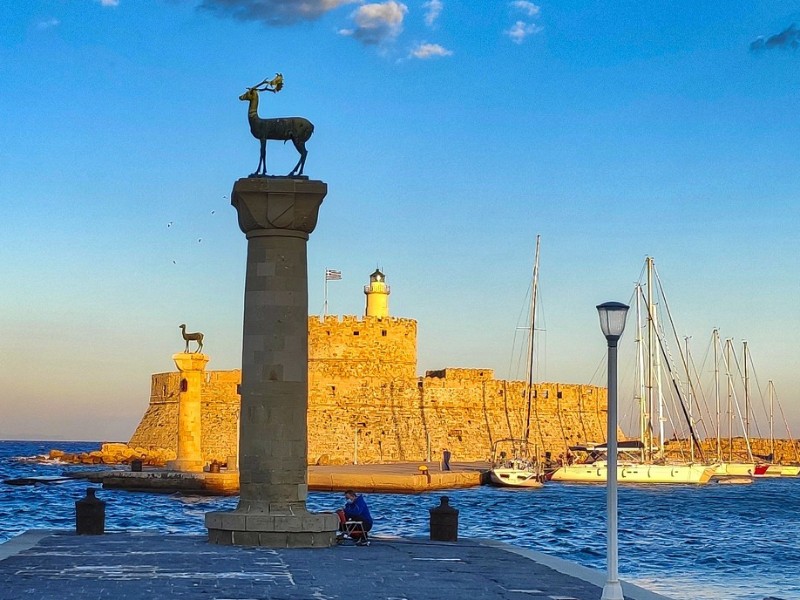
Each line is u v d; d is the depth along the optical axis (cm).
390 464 9800
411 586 1917
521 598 1822
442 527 2811
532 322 10019
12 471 11331
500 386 10694
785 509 6994
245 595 1752
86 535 2744
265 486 2542
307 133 2639
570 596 1861
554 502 7219
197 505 6172
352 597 1769
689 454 12306
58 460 14238
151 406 11450
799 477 12400
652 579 3416
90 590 1773
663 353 10225
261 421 2552
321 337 10256
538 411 10881
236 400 10312
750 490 9481
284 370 2561
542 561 2375
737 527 5572
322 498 6969
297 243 2602
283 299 2575
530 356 9988
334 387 10219
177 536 2744
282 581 1927
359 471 8344
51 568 2044
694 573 3584
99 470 10538
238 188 2580
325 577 1997
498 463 9250
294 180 2577
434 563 2270
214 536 2536
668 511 6675
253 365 2569
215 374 10400
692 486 9744
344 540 2636
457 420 10438
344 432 10106
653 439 10850
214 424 10312
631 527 5406
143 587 1816
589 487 9319
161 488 7369
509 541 4519
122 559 2194
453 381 10488
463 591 1880
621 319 1873
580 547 4319
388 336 10331
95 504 2780
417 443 10238
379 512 5769
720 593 3092
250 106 2648
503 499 7438
